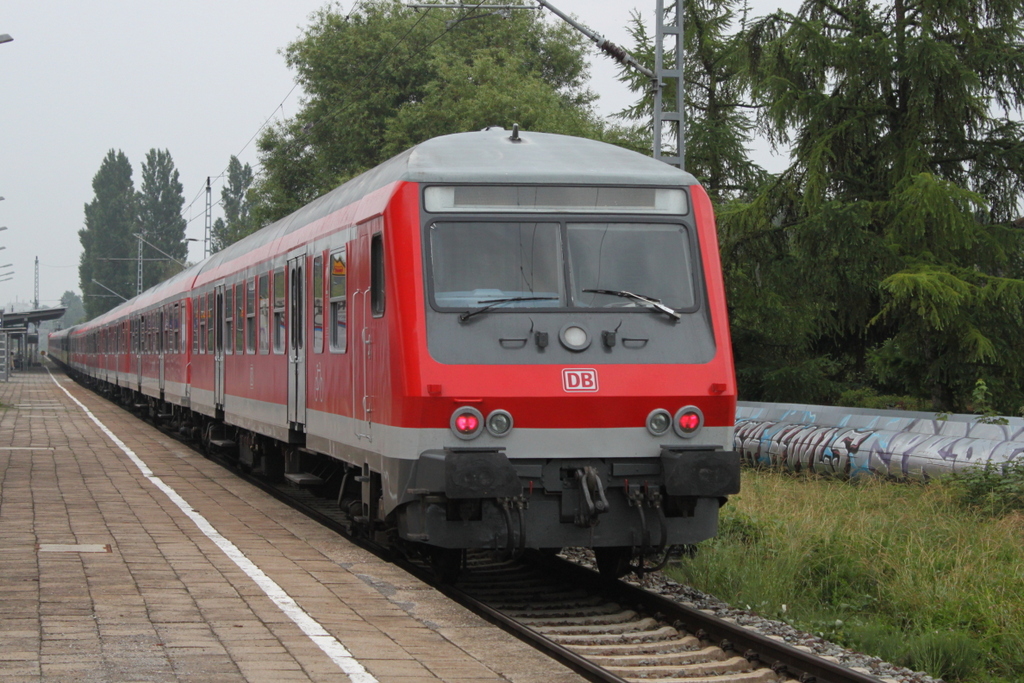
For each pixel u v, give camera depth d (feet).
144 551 30.42
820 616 30.42
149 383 89.30
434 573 30.14
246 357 48.32
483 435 25.48
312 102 139.64
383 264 27.07
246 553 30.55
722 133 93.76
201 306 62.54
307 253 37.17
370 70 133.08
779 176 80.69
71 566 27.84
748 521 36.76
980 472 41.55
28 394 152.76
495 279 26.43
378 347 27.61
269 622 22.11
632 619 26.96
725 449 26.78
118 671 18.08
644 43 95.40
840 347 86.43
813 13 81.76
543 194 27.04
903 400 86.89
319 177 138.41
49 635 20.53
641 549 26.63
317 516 41.37
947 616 29.53
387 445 26.71
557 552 35.19
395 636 21.33
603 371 26.03
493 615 25.11
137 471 54.39
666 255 27.40
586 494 25.35
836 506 40.91
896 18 77.25
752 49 82.79
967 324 69.31
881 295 73.46
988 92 74.43
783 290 81.56
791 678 22.07
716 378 26.53
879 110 76.13
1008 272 73.20
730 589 31.14
